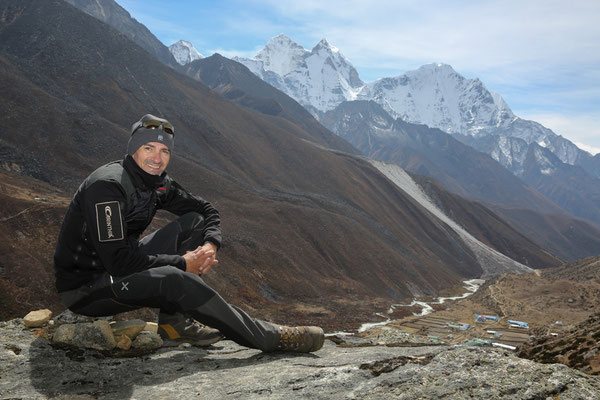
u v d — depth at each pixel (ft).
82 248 10.18
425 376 7.68
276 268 405.80
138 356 10.87
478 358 8.14
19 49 586.86
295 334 11.05
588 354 74.79
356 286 451.94
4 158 363.35
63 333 10.91
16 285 205.05
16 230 238.89
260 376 8.91
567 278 466.29
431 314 395.34
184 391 8.50
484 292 457.68
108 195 9.50
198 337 11.90
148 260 9.87
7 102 427.33
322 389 7.77
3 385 8.78
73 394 8.52
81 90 571.69
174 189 11.60
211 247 11.14
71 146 420.36
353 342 13.75
